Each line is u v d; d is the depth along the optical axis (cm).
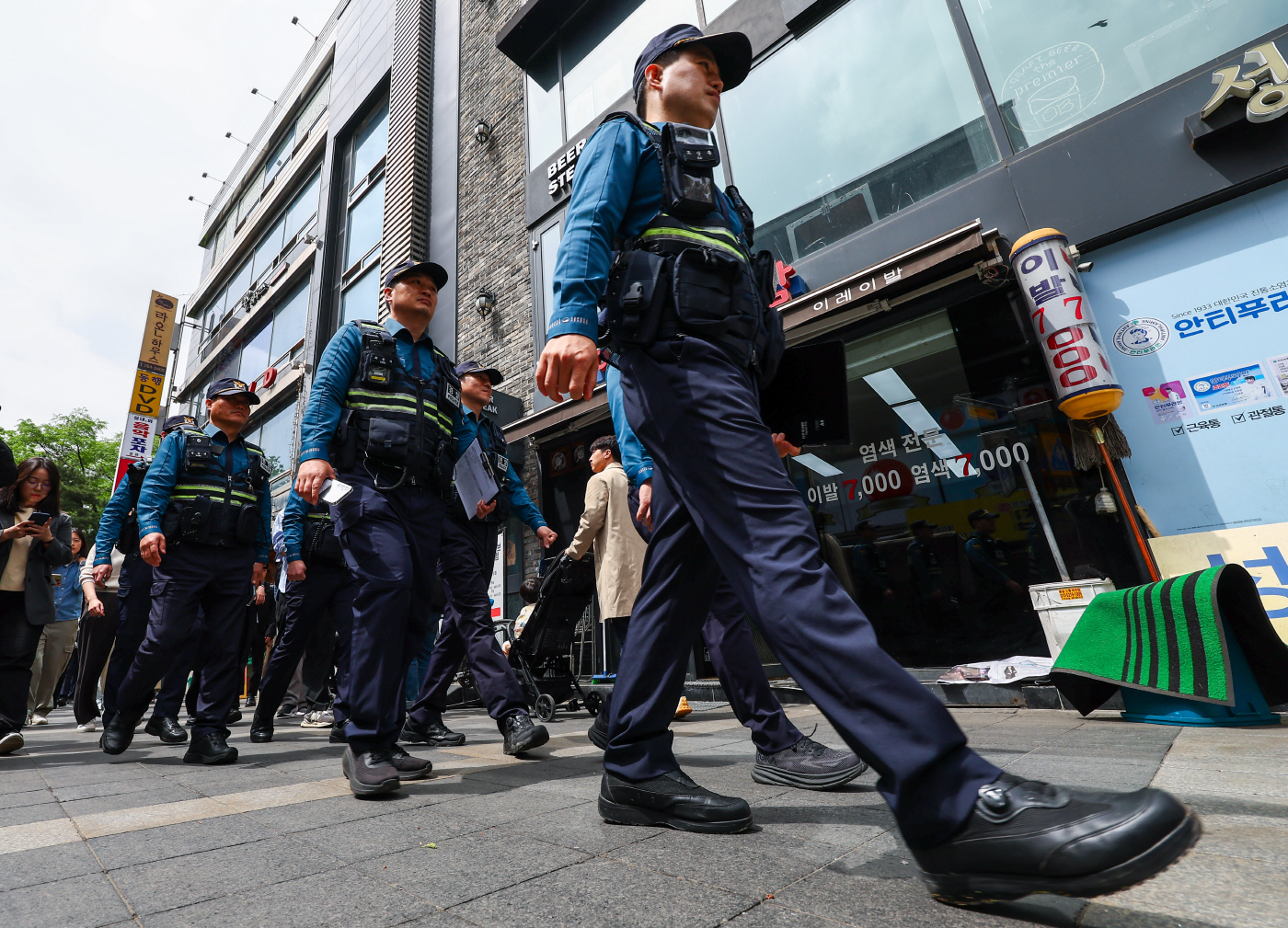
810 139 586
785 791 178
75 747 373
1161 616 267
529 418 714
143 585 390
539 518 344
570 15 844
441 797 186
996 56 483
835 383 163
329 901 105
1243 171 365
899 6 545
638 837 136
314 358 1302
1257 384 361
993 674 362
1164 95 395
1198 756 192
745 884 106
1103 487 382
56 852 139
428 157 1080
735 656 197
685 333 127
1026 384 423
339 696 360
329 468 210
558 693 446
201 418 2033
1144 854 76
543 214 822
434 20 1155
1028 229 434
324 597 381
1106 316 408
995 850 83
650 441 131
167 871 124
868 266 506
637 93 169
